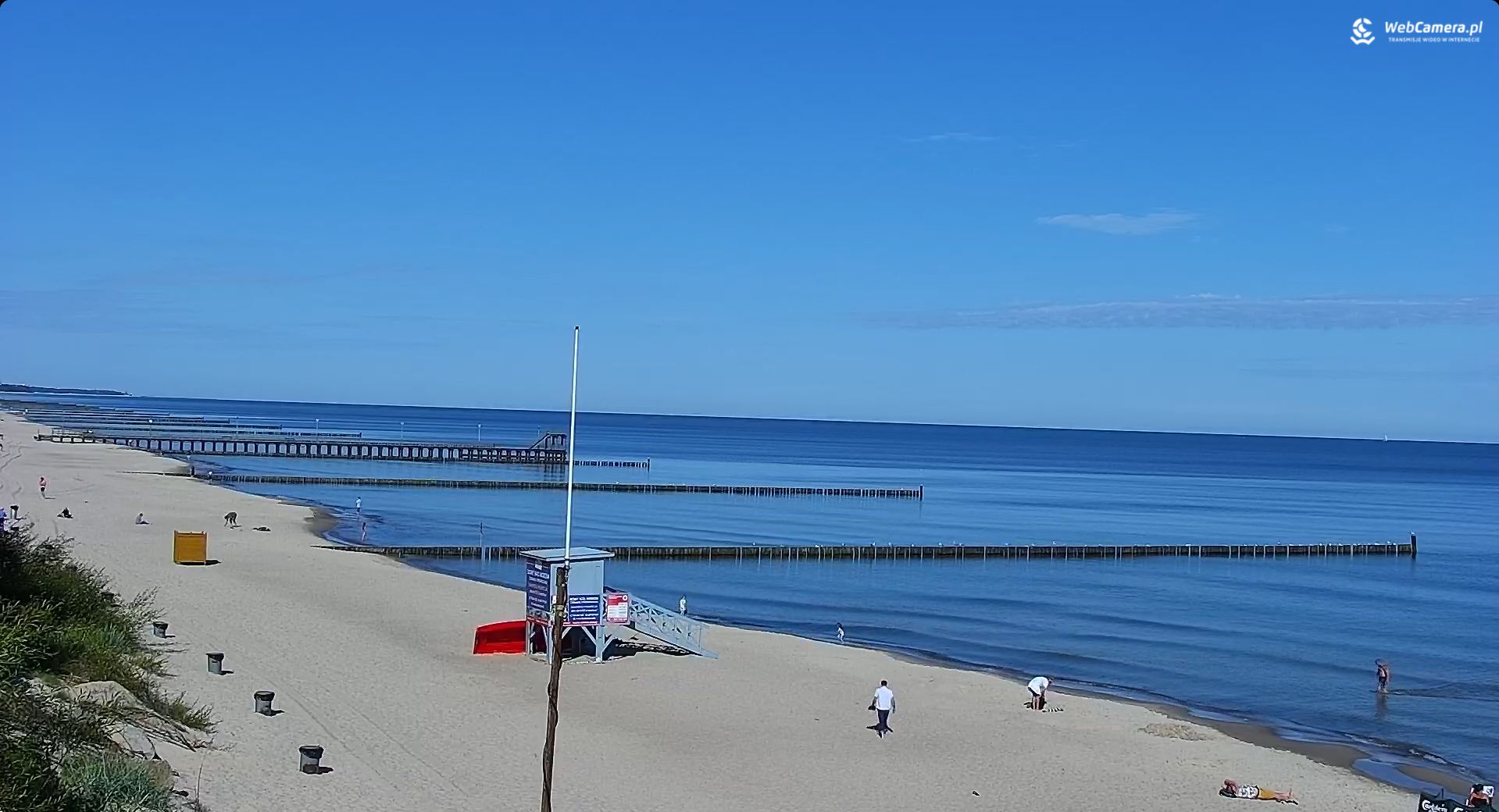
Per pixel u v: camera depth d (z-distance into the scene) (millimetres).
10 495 83625
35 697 22406
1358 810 30453
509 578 67938
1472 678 49906
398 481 124312
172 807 21766
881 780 30578
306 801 24359
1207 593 74000
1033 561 87500
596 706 36156
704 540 90875
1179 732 37312
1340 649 55969
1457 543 108750
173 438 170250
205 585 51188
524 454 172625
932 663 48406
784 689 40062
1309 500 160750
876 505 128750
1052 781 31328
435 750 29812
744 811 27453
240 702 31531
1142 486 180875
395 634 44250
